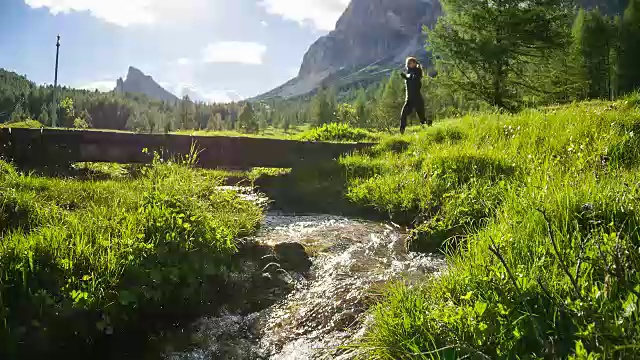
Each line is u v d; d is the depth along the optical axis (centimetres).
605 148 717
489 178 760
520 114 1331
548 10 3231
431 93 3812
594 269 320
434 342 300
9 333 347
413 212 770
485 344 283
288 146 1214
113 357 379
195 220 548
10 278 379
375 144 1299
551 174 577
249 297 484
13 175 755
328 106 13500
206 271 486
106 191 720
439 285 385
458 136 1214
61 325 368
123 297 402
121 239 469
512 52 3222
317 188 993
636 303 259
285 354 382
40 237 445
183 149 1178
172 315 437
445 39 3297
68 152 1113
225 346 399
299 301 472
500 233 423
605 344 241
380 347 313
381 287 475
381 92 14162
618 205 421
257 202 840
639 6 6656
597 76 6562
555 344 268
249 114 17550
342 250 622
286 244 590
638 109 1015
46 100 18712
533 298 309
